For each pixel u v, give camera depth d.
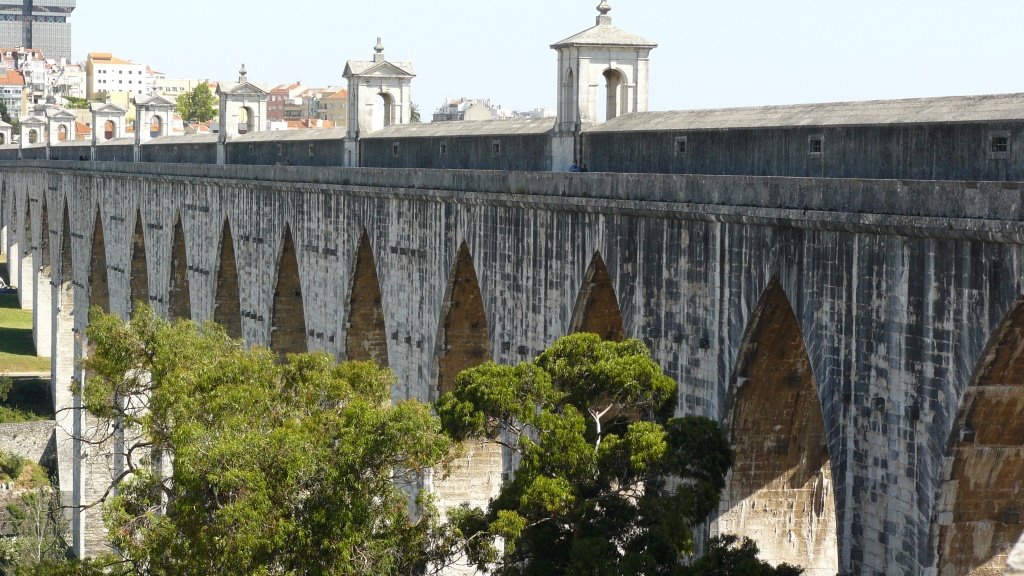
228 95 195.12
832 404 79.44
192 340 96.25
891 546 75.81
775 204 82.12
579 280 101.38
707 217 87.12
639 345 83.19
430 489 121.75
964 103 78.88
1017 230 66.19
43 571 91.50
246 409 84.12
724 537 76.94
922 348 73.12
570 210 101.62
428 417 77.12
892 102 85.06
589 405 81.50
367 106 155.00
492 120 134.00
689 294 90.31
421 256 124.81
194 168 181.12
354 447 76.06
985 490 73.38
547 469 76.50
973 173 76.12
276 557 75.19
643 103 115.19
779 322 85.19
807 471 90.81
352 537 75.12
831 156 86.12
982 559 74.31
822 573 92.38
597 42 112.44
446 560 92.81
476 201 113.75
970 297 70.12
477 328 122.88
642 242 94.44
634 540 74.38
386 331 133.00
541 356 83.00
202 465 75.75
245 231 166.00
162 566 80.00
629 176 95.12
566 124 114.25
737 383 87.00
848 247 77.62
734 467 89.00
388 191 128.75
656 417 81.12
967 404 71.06
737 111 98.50
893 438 75.31
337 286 142.25
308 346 150.38
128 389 95.62
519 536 76.00
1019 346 69.31
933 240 72.06
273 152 179.50
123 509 86.50
